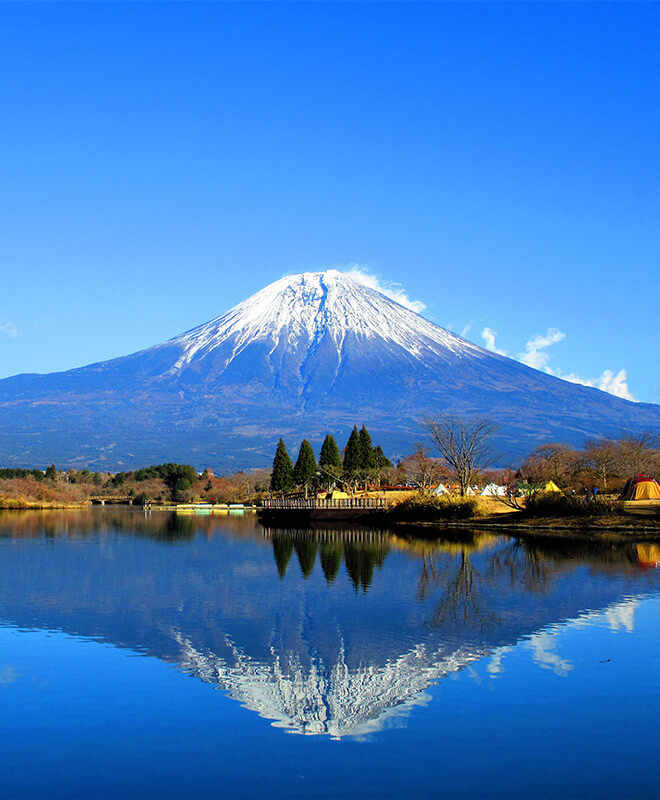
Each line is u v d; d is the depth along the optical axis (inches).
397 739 963.3
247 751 935.0
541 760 904.3
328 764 898.7
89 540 3533.5
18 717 1040.2
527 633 1449.3
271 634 1465.3
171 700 1101.7
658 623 1517.0
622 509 3634.4
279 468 6904.5
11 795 833.5
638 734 971.9
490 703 1077.8
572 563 2352.4
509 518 3853.3
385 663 1268.5
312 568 2372.0
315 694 1120.2
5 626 1546.5
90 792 837.8
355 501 4837.6
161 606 1748.3
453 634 1449.3
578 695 1105.4
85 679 1195.3
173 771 885.8
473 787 846.5
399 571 2263.8
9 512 6628.9
